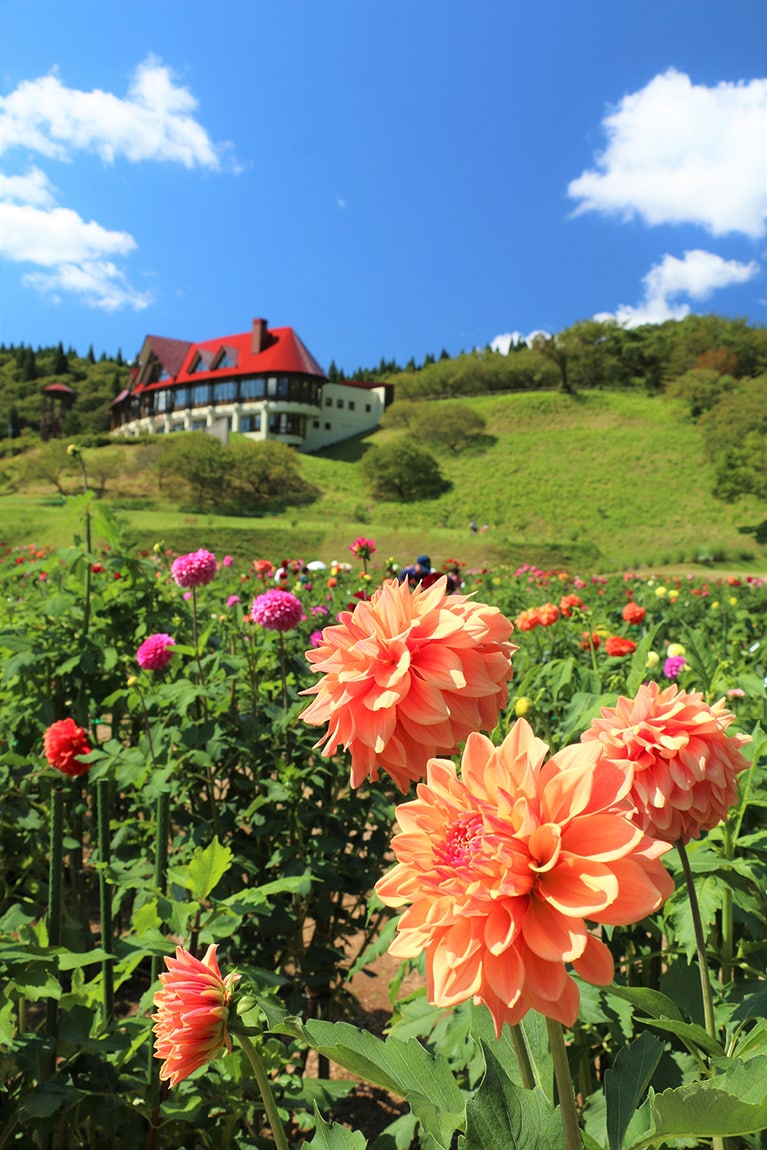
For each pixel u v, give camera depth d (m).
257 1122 2.48
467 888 0.80
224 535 44.12
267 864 2.86
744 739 1.42
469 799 0.89
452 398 97.31
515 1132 0.84
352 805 2.98
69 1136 2.09
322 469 72.81
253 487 63.94
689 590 12.80
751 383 73.19
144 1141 1.93
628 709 1.46
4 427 116.81
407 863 0.89
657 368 94.25
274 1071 2.46
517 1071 1.16
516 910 0.80
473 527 49.72
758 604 10.07
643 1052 1.04
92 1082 1.82
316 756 3.03
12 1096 1.85
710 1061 1.40
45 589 5.80
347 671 1.11
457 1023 1.90
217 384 82.00
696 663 2.65
